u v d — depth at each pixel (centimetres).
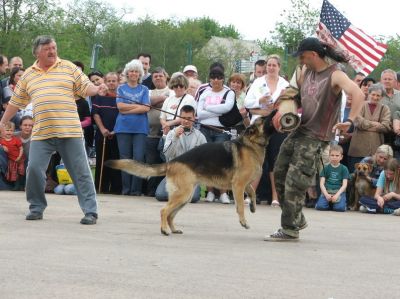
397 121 1140
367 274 553
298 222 723
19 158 1243
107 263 570
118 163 787
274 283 507
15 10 3850
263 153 784
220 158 778
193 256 615
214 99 1149
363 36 1248
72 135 819
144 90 1198
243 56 4406
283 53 2834
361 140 1150
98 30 4866
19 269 536
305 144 700
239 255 627
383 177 1081
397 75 1289
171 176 773
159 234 759
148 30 4672
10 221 826
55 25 4072
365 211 1095
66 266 552
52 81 814
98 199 1131
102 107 1235
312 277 534
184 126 1116
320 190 1126
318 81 694
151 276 521
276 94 1110
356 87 669
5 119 845
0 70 1262
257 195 1159
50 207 989
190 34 4797
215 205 1101
